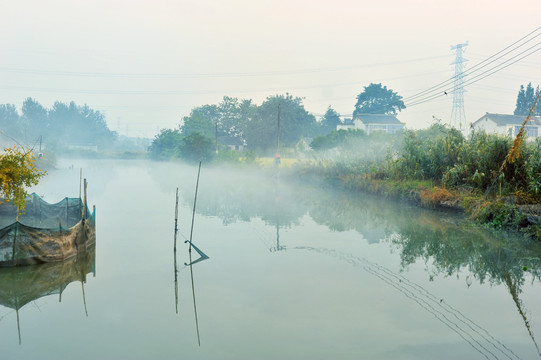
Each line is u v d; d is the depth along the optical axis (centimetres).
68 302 1025
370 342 809
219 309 980
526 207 1806
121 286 1142
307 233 1845
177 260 1407
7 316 947
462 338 825
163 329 867
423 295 1064
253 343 805
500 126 5988
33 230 1277
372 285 1145
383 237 1748
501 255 1435
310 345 793
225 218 2267
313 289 1110
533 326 879
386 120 8100
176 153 8731
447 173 2486
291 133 8794
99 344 802
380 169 3366
